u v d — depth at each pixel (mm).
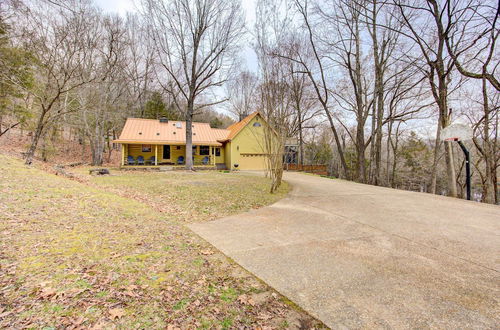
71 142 25703
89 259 2965
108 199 6406
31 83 12617
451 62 10969
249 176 15289
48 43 10539
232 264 3299
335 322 2137
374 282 2871
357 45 16000
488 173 13547
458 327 2096
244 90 29594
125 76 23359
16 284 2268
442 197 9203
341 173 29922
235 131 21953
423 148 23156
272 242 4199
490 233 4785
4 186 5688
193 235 4480
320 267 3250
